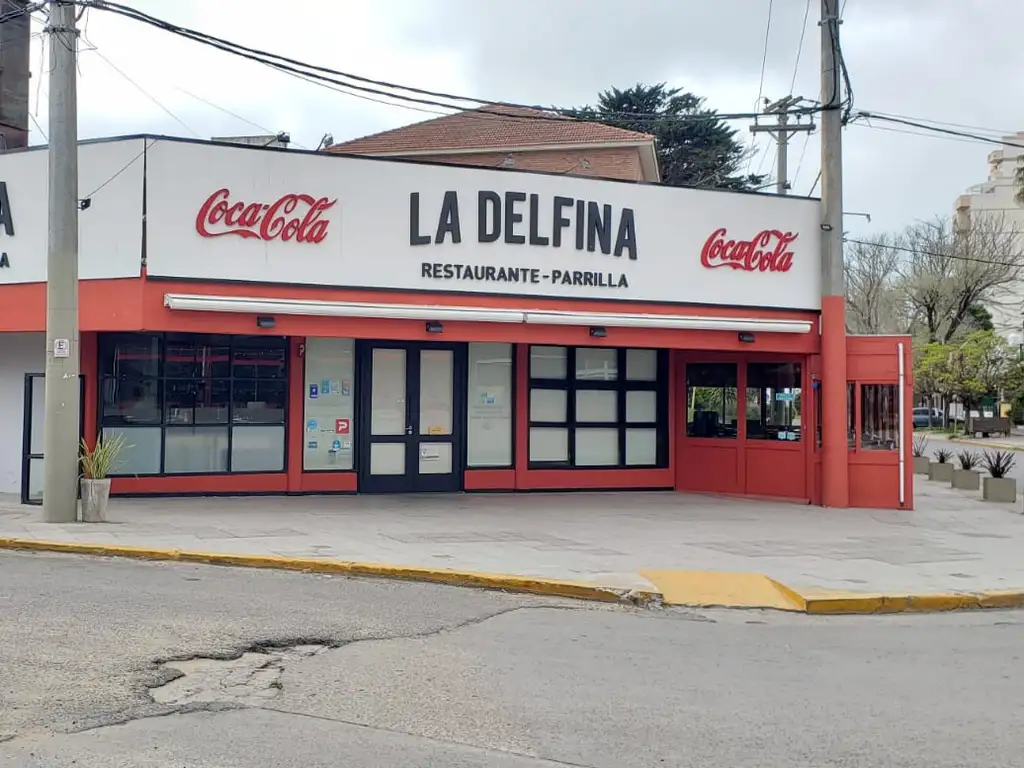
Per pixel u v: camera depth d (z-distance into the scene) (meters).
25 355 17.25
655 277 17.56
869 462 18.27
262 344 17.67
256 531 13.55
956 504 19.89
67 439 13.80
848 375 18.34
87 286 14.95
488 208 16.52
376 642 8.19
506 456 19.36
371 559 11.66
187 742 5.62
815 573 11.79
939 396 67.06
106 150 14.94
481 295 16.42
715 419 19.91
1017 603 10.77
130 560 11.73
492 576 10.87
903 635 9.30
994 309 68.69
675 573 11.45
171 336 17.14
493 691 6.86
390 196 16.02
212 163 15.15
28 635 7.86
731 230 18.09
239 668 7.26
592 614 9.80
